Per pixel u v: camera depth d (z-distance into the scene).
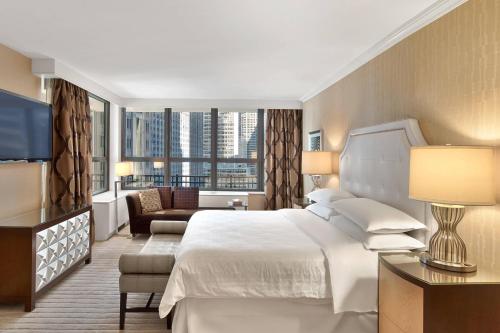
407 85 2.83
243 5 2.45
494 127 1.96
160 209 5.73
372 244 2.40
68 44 3.34
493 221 1.97
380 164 3.13
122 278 2.54
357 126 3.86
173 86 5.30
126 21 2.75
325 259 2.36
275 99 6.41
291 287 2.31
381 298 2.08
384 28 2.88
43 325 2.61
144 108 6.72
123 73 4.47
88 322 2.66
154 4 2.44
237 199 6.57
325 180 4.98
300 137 6.57
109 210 5.18
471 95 2.13
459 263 1.87
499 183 1.92
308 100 6.03
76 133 4.54
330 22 2.75
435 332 1.64
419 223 2.49
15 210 3.51
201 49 3.46
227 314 2.35
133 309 2.59
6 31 2.98
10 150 3.21
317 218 3.55
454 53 2.27
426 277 1.73
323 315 2.39
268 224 3.37
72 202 4.35
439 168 1.84
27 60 3.74
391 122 2.95
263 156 7.05
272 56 3.68
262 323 2.37
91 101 5.80
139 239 5.20
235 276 2.30
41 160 3.76
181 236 3.70
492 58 1.97
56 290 3.26
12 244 2.82
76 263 3.69
